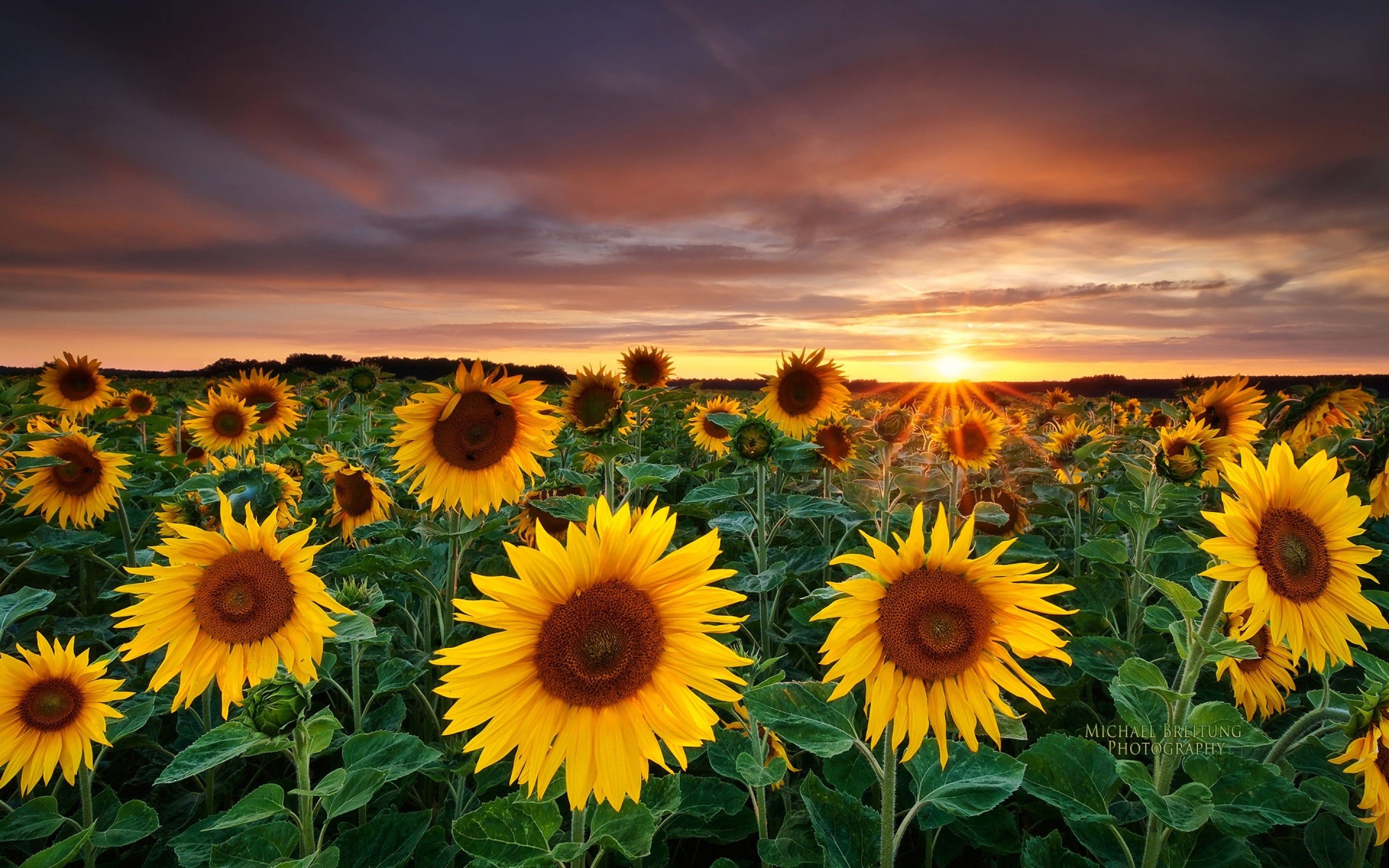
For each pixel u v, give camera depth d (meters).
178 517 1.32
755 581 1.23
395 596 1.29
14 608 0.97
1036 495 1.81
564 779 0.65
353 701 0.94
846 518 1.50
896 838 0.66
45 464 1.33
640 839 0.60
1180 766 0.95
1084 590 1.28
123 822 0.79
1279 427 1.65
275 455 1.74
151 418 2.09
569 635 0.58
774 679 0.73
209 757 0.62
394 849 0.75
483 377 1.21
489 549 1.57
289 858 0.65
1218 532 1.46
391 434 1.76
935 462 1.86
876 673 0.63
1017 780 0.66
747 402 3.26
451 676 0.56
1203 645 0.65
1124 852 0.73
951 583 0.62
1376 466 1.18
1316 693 0.74
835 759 0.87
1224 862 0.70
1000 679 0.62
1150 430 2.53
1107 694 1.18
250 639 0.75
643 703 0.58
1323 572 0.65
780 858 0.72
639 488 1.16
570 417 1.33
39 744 0.80
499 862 0.56
